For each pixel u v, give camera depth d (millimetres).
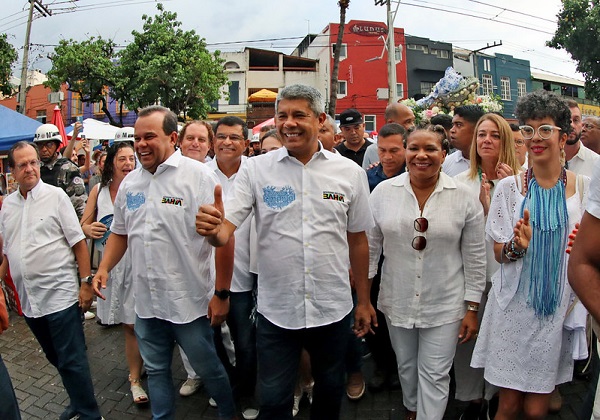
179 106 22125
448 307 2887
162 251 2723
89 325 5406
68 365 3146
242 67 31516
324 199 2439
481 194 3268
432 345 2885
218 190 2207
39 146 5164
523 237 2412
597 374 2244
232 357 3916
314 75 32031
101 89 22656
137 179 2869
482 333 2717
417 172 2850
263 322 2518
